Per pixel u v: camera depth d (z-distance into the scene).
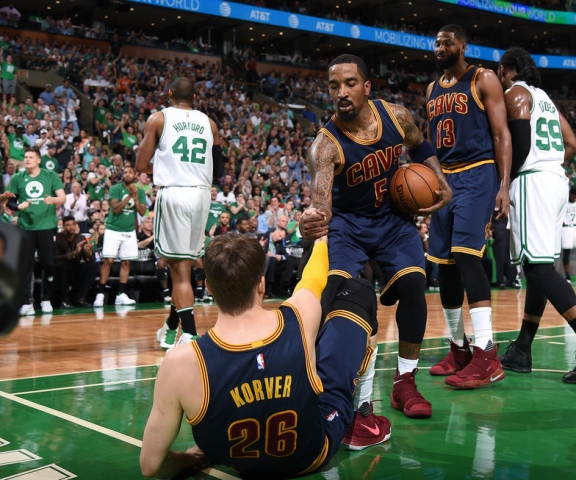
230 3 23.14
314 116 22.41
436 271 12.06
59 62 18.52
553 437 2.58
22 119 13.10
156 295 9.84
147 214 9.59
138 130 15.30
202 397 1.81
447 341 5.38
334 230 2.84
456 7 27.73
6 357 4.54
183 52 23.95
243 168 14.23
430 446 2.47
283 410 1.87
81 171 11.41
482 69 3.76
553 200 3.88
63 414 2.93
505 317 7.24
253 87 23.59
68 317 7.29
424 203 2.79
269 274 10.08
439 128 3.87
